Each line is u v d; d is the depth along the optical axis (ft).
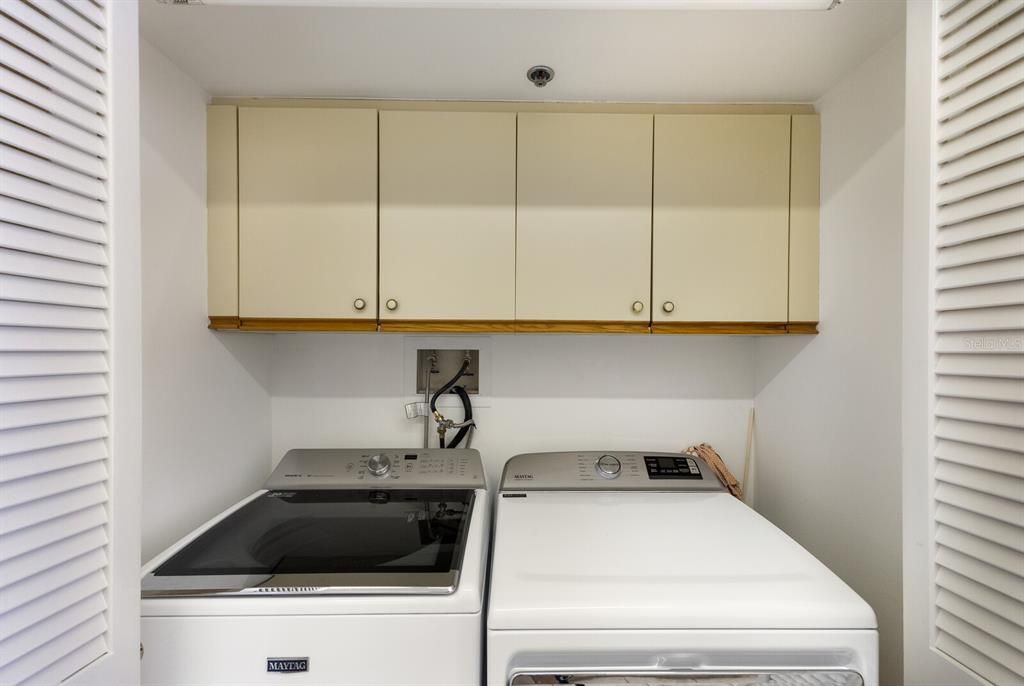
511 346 5.68
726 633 2.68
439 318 4.57
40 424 1.83
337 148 4.50
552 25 3.53
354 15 3.40
